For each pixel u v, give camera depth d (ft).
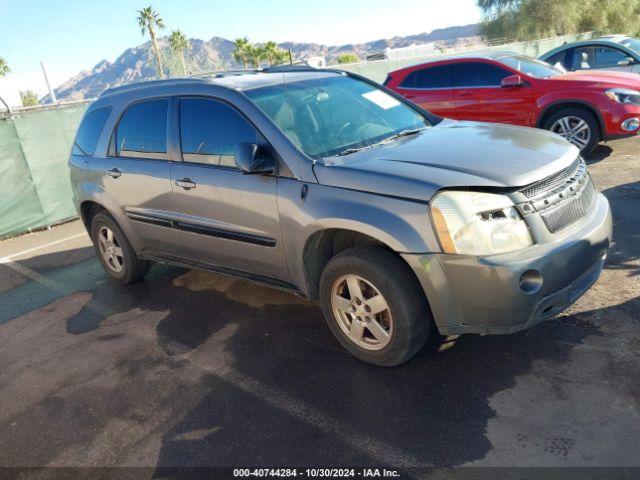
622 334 11.23
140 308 16.16
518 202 9.64
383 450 9.06
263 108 12.62
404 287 10.27
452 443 8.98
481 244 9.41
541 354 10.97
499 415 9.46
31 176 28.14
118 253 17.72
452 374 10.76
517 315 9.53
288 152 11.75
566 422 9.06
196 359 12.78
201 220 13.75
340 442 9.38
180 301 16.22
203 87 13.80
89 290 18.30
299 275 12.10
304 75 14.80
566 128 26.30
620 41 38.78
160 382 12.01
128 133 15.83
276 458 9.23
